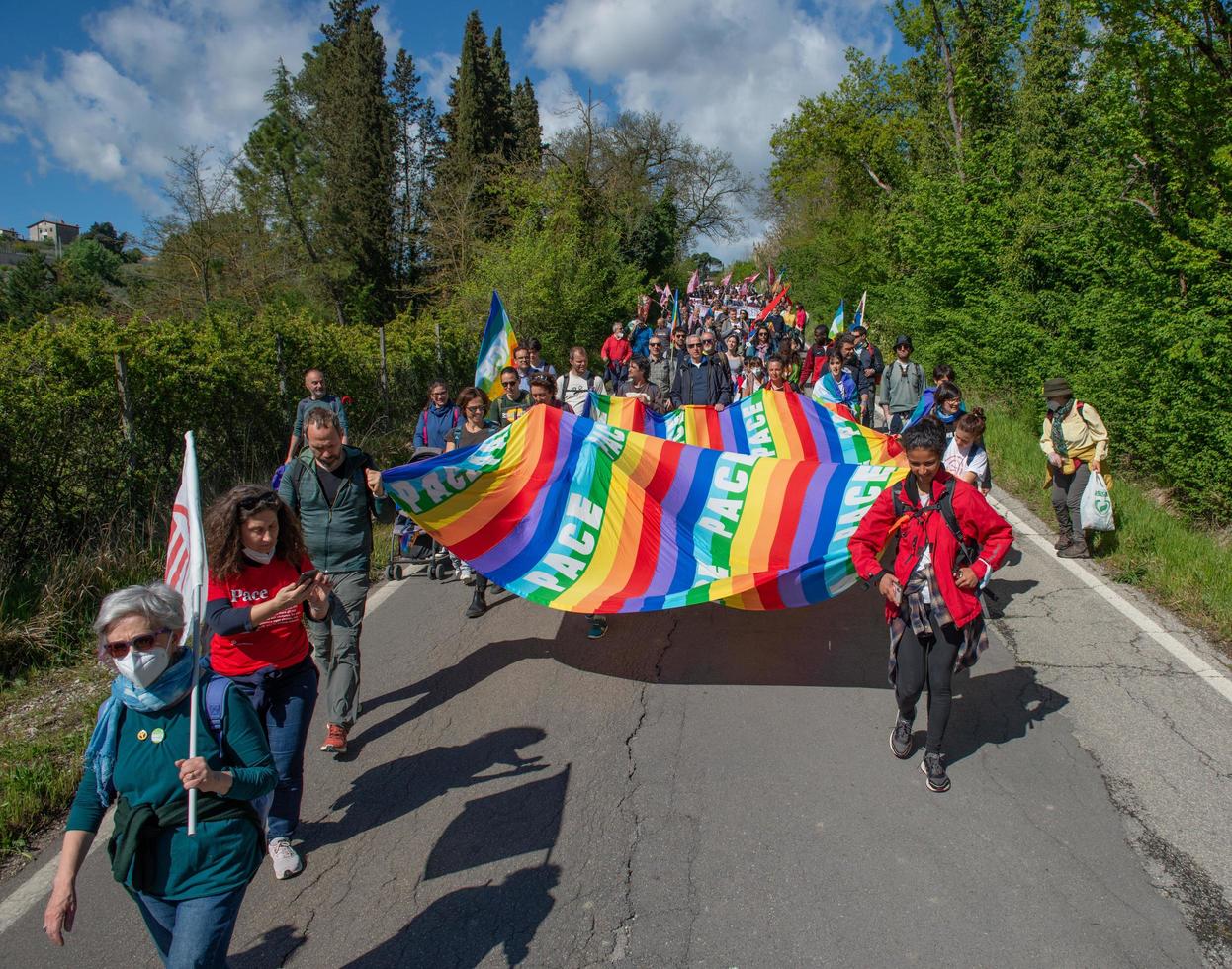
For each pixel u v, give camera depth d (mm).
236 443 9875
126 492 7863
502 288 23562
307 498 4926
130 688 2629
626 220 45406
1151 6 10188
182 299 28172
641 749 4902
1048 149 17719
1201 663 5898
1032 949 3365
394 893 3775
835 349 12922
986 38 23672
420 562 8156
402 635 6754
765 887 3742
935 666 4398
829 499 5734
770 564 5719
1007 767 4648
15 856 4156
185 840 2609
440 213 32531
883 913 3574
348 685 4902
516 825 4227
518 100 53000
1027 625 6660
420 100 49375
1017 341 14664
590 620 6793
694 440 8320
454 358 18078
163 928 2719
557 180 29828
